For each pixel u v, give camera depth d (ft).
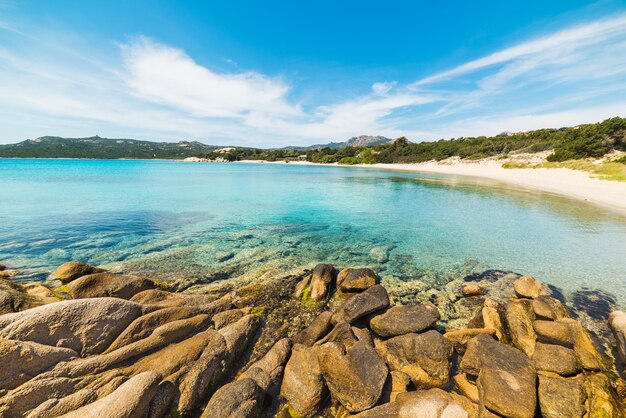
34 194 88.63
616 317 22.77
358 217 65.57
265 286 30.99
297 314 26.68
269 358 19.86
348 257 41.42
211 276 34.19
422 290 32.17
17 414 13.48
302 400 17.01
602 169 118.93
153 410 15.08
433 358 19.20
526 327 22.57
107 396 14.43
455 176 173.17
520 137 274.98
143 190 104.68
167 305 23.82
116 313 19.43
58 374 15.21
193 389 16.75
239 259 39.68
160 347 19.16
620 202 75.36
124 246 43.57
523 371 17.47
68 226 53.21
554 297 30.35
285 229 55.21
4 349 14.23
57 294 25.99
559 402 15.56
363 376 17.19
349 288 29.78
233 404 15.38
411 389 18.29
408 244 47.03
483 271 36.86
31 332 15.98
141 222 57.67
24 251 40.45
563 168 147.95
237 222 60.13
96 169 222.07
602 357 21.04
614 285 32.89
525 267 37.93
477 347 19.76
